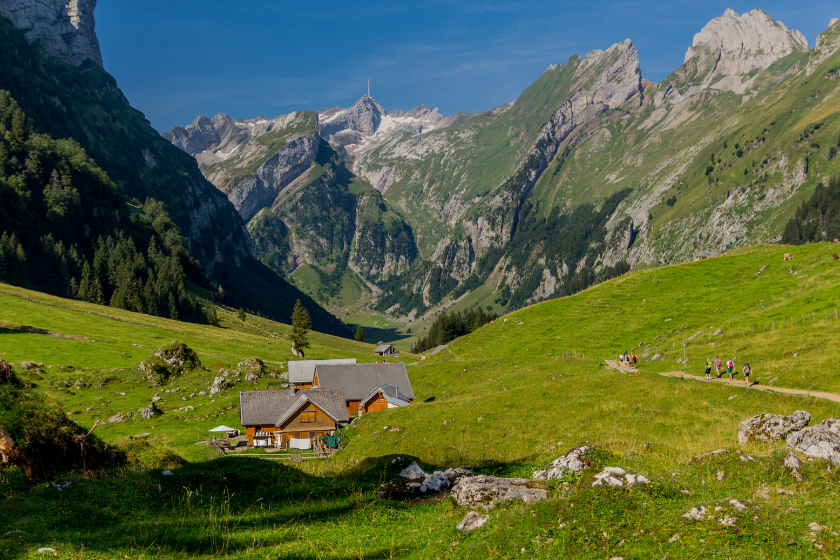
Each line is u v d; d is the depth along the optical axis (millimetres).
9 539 17500
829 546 14281
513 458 40750
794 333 61750
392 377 92062
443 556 17141
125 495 23844
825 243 119562
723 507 16438
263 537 19891
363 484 27594
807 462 22156
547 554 15688
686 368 62281
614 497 18031
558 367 76188
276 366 125125
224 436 72375
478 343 114938
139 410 81250
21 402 27031
